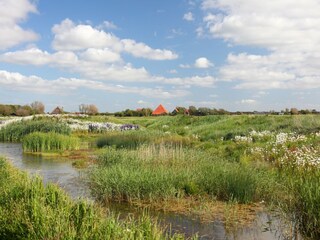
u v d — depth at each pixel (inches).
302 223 288.0
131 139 948.6
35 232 229.9
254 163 535.8
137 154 609.0
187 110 2237.9
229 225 317.4
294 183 372.2
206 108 2202.3
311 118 922.7
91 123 1470.2
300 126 872.3
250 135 850.8
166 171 449.7
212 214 347.6
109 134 1201.4
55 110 2086.6
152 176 418.6
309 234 280.2
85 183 495.5
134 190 396.5
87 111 2393.0
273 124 1002.7
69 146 957.8
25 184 313.3
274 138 756.6
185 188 413.7
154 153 606.2
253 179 408.5
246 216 340.8
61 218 242.7
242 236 291.6
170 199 391.2
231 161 584.7
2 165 479.5
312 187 304.0
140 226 244.5
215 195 407.2
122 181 405.7
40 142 924.6
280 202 351.6
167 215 346.6
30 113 2421.3
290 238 281.4
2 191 326.6
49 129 1205.7
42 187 309.9
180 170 464.1
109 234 211.9
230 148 697.6
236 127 1114.1
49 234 220.1
